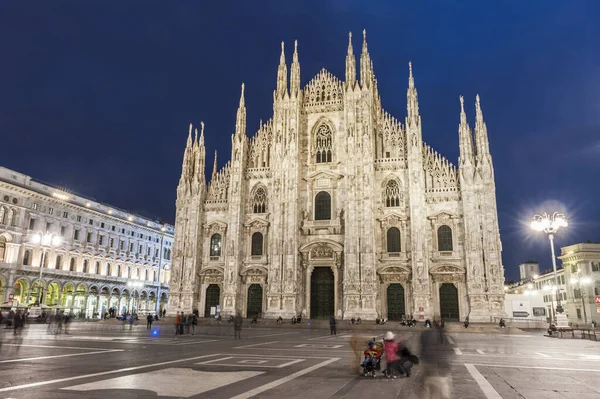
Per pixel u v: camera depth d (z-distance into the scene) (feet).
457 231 224.33
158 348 95.66
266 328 202.49
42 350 87.30
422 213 224.94
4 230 260.42
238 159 256.93
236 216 249.14
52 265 289.12
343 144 249.14
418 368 67.00
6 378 53.83
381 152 246.06
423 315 213.25
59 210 299.17
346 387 50.34
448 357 84.38
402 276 226.58
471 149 228.63
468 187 223.92
